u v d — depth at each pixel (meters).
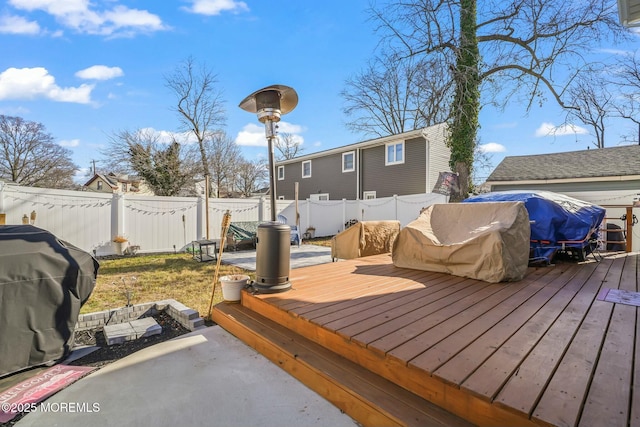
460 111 7.97
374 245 6.61
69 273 2.68
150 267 6.81
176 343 2.97
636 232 6.57
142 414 1.96
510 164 14.87
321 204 13.31
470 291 3.27
